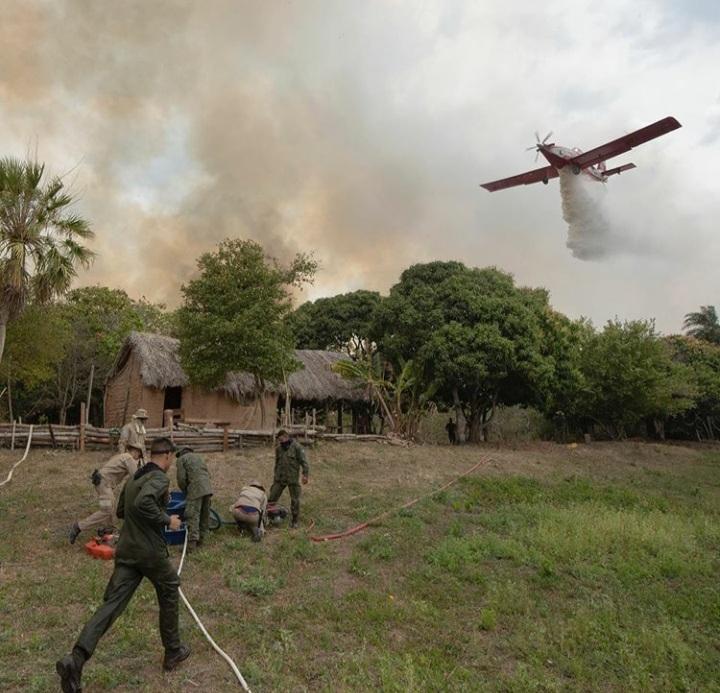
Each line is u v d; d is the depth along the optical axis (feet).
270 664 16.85
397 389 81.66
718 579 27.86
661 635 20.43
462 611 22.26
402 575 26.23
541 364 81.25
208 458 51.52
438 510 39.60
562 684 17.03
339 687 15.81
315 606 21.47
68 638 17.81
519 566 28.32
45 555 25.66
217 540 28.96
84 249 51.90
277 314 69.56
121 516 16.78
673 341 149.38
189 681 15.74
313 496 41.65
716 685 17.35
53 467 42.91
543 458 72.84
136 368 75.05
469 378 81.25
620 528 35.37
